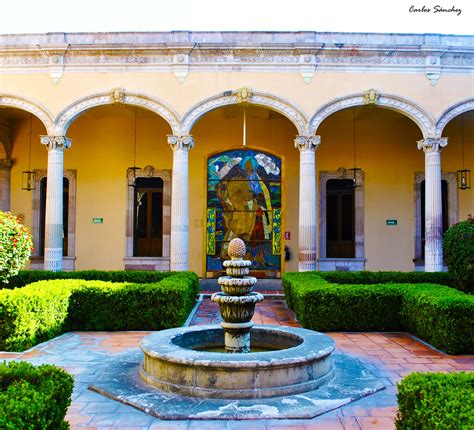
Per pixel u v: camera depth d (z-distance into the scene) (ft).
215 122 52.95
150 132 53.98
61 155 43.98
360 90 43.11
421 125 43.06
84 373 20.07
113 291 29.58
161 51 43.50
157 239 53.98
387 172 53.21
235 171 52.26
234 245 20.80
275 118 52.70
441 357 23.24
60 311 27.96
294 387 16.94
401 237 52.85
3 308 23.80
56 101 43.80
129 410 15.85
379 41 43.34
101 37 43.80
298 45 42.75
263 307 39.04
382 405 16.25
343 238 53.57
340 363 21.24
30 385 11.88
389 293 29.68
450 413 10.02
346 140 53.47
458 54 43.27
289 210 52.31
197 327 23.27
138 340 26.76
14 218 29.78
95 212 53.67
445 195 53.57
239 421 14.85
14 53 43.91
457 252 33.42
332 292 29.71
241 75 43.37
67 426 12.35
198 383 16.83
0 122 52.65
